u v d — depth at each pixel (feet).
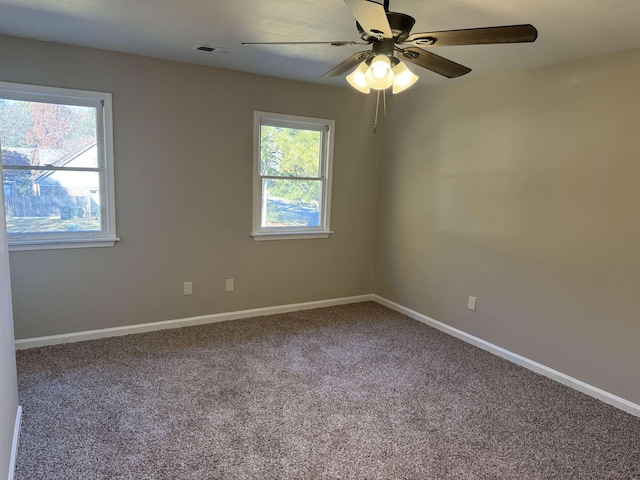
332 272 14.69
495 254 10.95
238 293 13.03
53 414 7.61
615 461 6.91
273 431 7.38
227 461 6.57
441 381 9.46
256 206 12.87
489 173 10.98
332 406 8.26
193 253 12.10
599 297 8.80
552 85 9.41
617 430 7.77
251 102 12.21
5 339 6.10
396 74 6.78
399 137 13.98
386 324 13.10
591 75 8.69
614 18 6.73
